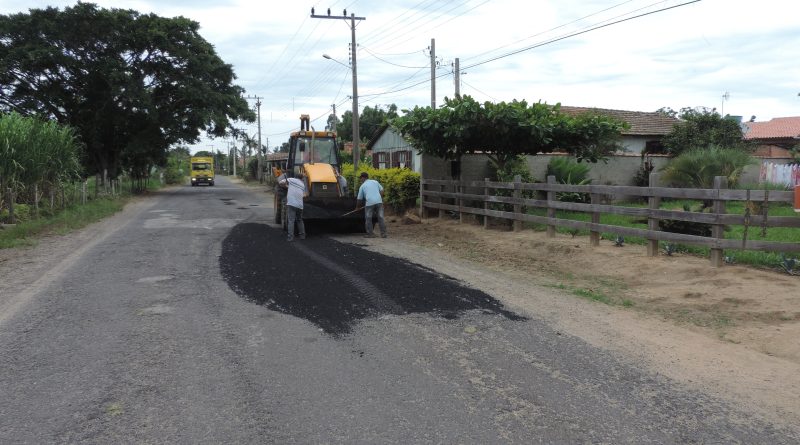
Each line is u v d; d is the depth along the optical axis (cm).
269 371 450
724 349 509
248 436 345
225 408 384
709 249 850
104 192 2712
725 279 714
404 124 1365
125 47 3219
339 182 1424
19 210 1472
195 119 3459
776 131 3119
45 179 1672
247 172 7144
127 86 3086
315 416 372
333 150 1574
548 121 1290
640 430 357
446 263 938
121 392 410
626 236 993
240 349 502
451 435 347
